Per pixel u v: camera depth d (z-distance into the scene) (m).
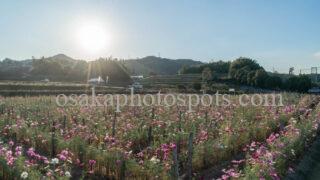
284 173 14.85
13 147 16.92
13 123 20.72
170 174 12.80
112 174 13.68
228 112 26.09
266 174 12.15
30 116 23.03
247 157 13.93
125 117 22.23
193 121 20.97
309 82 104.19
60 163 13.38
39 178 11.12
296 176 15.44
